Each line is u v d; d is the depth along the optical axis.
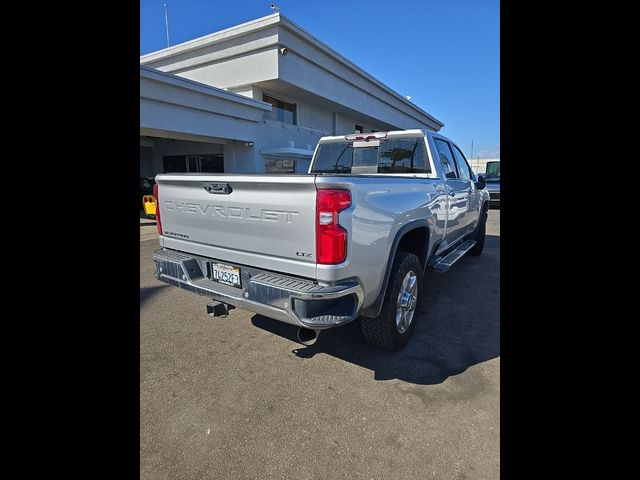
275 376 2.71
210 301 4.33
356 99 19.89
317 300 2.14
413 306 3.20
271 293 2.29
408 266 2.98
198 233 2.91
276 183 2.28
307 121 18.38
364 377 2.69
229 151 14.54
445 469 1.88
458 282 5.12
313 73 15.96
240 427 2.19
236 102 12.45
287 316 2.23
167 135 11.88
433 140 4.02
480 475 1.83
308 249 2.23
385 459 1.95
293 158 16.02
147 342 3.23
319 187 2.14
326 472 1.87
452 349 3.10
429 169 3.83
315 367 2.84
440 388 2.55
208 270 2.89
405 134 4.00
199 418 2.26
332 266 2.16
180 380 2.66
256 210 2.45
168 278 3.04
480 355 3.00
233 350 3.11
